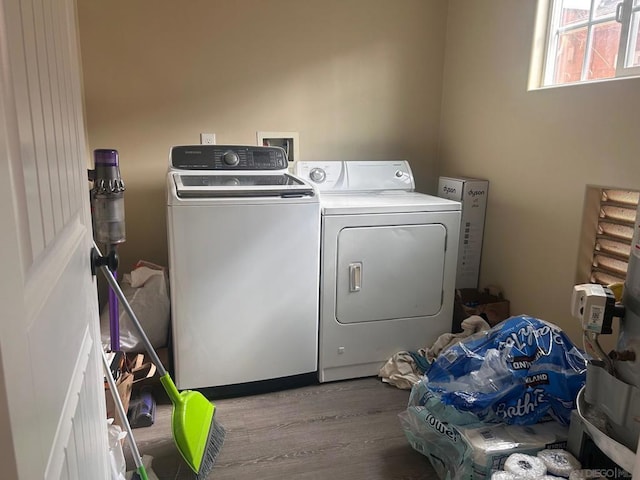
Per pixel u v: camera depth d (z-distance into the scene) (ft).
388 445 6.36
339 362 7.88
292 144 9.40
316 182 8.75
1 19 1.61
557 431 5.42
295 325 7.42
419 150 10.31
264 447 6.28
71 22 3.26
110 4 8.04
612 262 6.87
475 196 8.92
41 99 2.19
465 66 9.41
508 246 8.55
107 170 5.36
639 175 6.10
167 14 8.31
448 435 5.51
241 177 7.75
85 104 8.23
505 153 8.48
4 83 1.61
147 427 6.67
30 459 1.65
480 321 7.91
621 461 4.16
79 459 2.75
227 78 8.81
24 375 1.63
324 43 9.21
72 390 2.64
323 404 7.29
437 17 9.81
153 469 5.84
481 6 8.85
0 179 1.46
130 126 8.52
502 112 8.48
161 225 8.98
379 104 9.81
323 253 7.41
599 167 6.66
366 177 9.04
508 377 5.50
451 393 5.55
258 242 6.93
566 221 7.28
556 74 7.76
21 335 1.61
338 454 6.17
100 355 4.07
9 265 1.52
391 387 7.80
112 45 8.18
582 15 7.26
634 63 6.46
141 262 8.14
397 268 7.86
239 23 8.67
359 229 7.51
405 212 7.70
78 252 3.05
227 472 5.82
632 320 4.27
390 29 9.56
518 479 4.60
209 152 7.75
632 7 6.38
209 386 7.23
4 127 1.51
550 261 7.64
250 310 7.12
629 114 6.18
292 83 9.18
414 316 8.15
